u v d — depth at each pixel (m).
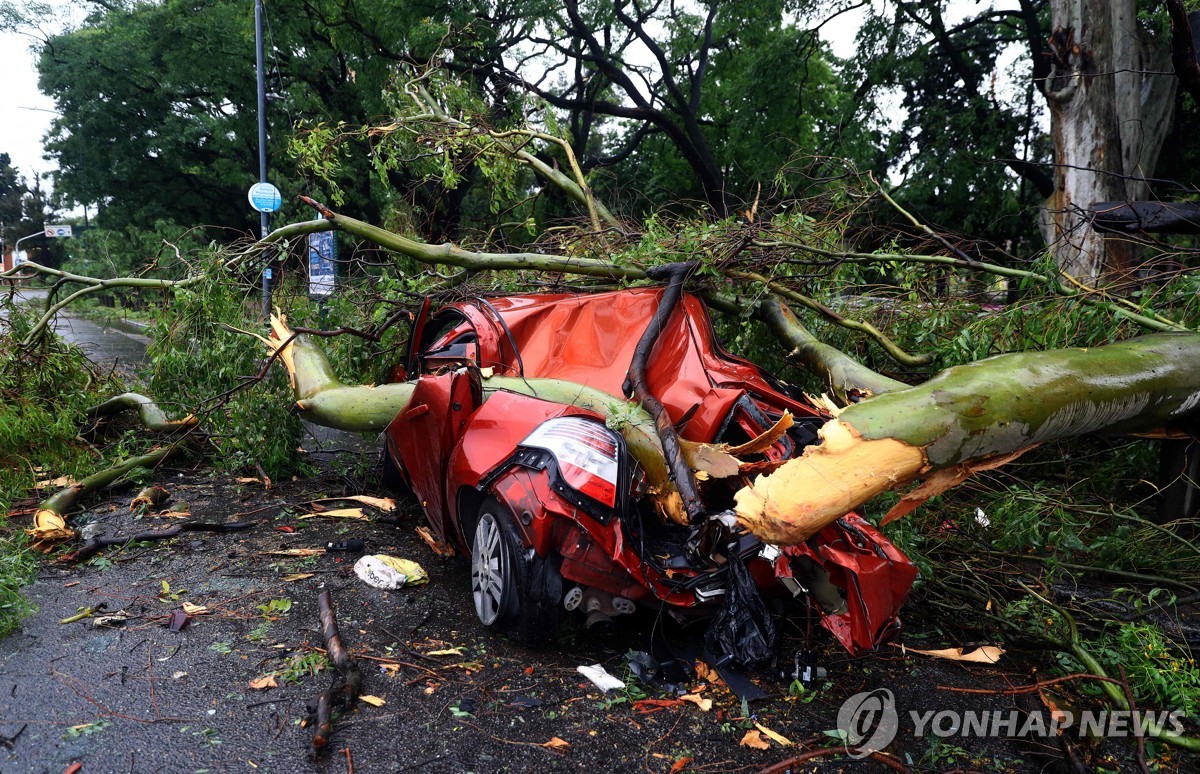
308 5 18.86
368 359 6.36
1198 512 4.61
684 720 2.92
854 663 3.45
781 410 3.92
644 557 3.15
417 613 3.77
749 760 2.70
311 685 3.07
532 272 6.55
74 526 4.87
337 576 4.19
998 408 2.86
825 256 5.48
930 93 20.36
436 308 5.90
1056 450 5.27
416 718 2.87
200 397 6.08
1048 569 4.31
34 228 71.81
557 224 7.41
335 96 21.17
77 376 6.69
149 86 24.88
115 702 2.90
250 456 5.78
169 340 6.13
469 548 3.93
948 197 17.77
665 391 4.09
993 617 3.70
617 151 24.23
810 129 21.52
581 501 3.13
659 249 5.35
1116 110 10.80
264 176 18.95
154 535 4.64
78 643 3.37
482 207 19.44
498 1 18.69
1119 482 5.19
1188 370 3.43
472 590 3.77
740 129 20.67
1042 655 3.56
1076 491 5.09
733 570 3.15
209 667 3.19
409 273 6.71
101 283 6.38
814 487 2.76
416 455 4.35
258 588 4.01
